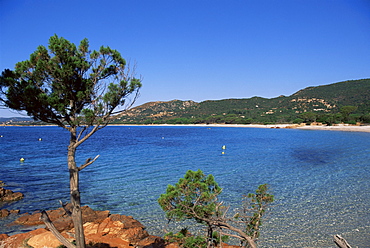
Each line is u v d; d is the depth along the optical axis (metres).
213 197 8.38
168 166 34.62
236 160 39.53
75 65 6.76
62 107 6.48
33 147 59.38
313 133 97.19
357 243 12.89
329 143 60.53
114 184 24.88
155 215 17.14
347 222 15.40
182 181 8.52
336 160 37.47
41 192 21.89
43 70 6.54
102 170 31.78
